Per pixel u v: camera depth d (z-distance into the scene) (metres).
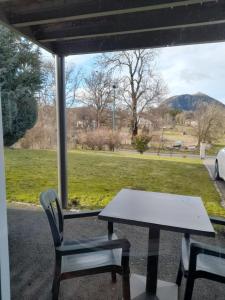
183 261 1.50
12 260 1.37
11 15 1.49
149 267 1.60
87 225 1.76
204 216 1.58
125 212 1.61
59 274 1.46
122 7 1.62
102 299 1.47
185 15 1.68
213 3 1.58
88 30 1.90
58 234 1.56
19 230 1.65
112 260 1.49
